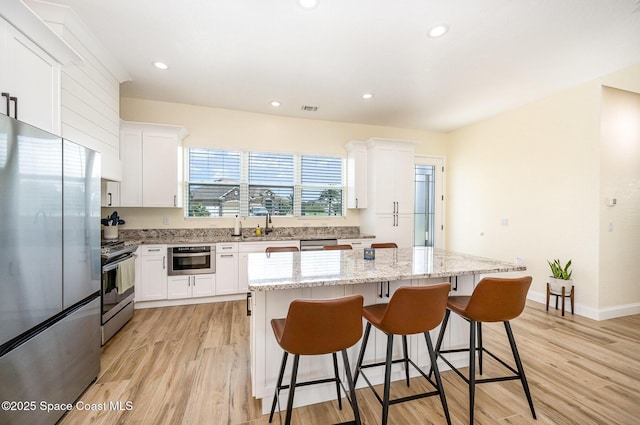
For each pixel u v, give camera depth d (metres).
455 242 5.15
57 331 1.57
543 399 1.83
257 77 3.13
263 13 2.09
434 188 5.31
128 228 3.87
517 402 1.80
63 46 1.76
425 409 1.75
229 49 2.58
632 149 3.28
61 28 2.05
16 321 1.29
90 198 1.91
